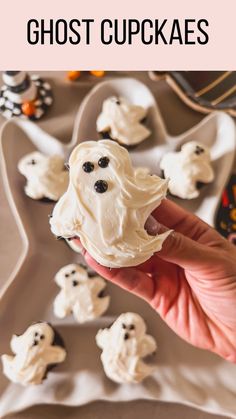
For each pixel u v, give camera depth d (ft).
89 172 1.17
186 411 1.87
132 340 1.83
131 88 2.05
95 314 1.90
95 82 2.17
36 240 1.95
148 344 1.86
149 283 1.55
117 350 1.82
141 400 1.87
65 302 1.90
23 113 2.10
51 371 1.87
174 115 2.12
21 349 1.84
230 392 1.83
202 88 2.08
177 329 1.62
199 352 1.89
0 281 1.98
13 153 2.00
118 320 1.88
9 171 1.96
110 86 2.04
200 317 1.56
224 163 1.99
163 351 1.90
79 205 1.16
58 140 2.02
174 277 1.57
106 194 1.16
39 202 1.99
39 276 1.94
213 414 1.86
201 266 1.34
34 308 1.92
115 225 1.15
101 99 2.05
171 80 2.08
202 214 1.98
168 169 1.99
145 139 2.05
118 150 1.20
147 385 1.84
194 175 1.94
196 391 1.82
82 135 2.02
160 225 1.23
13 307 1.89
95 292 1.91
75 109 2.13
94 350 1.90
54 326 1.92
